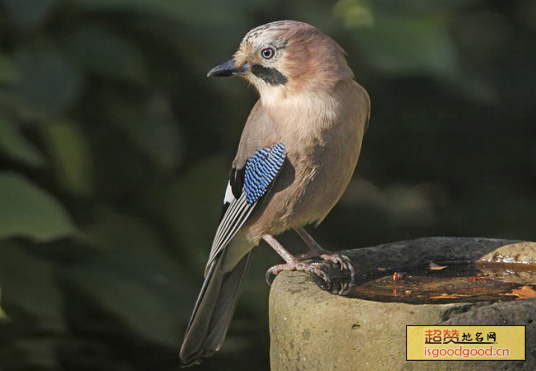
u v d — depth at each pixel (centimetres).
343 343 498
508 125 1449
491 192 1405
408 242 673
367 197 1402
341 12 1064
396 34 1032
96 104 939
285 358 534
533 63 1488
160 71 987
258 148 725
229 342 974
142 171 984
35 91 834
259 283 973
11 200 736
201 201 981
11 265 812
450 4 1099
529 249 653
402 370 487
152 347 948
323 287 614
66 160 882
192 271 948
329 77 707
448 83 1222
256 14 1113
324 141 701
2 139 770
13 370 816
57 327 820
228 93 1060
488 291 587
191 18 870
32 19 816
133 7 868
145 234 944
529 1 1551
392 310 488
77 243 899
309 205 728
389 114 1428
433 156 1441
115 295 852
